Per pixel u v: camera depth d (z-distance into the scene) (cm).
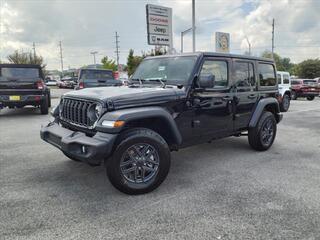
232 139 703
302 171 471
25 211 330
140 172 378
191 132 445
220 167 491
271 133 605
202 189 395
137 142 366
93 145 339
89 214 325
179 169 480
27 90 1040
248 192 385
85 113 379
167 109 405
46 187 400
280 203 352
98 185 408
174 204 349
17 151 583
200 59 446
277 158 547
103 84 1216
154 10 1775
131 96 374
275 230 292
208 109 462
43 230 292
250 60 552
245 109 543
